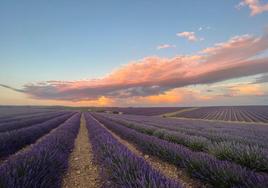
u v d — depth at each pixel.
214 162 5.04
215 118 53.00
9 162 4.58
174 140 11.14
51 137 9.17
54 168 4.96
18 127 16.77
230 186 4.10
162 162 7.44
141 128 17.22
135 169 4.38
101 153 6.62
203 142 9.09
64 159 6.14
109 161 5.30
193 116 61.19
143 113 78.88
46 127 16.03
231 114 66.81
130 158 5.09
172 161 6.93
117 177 4.30
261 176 3.77
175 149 7.16
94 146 8.51
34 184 3.71
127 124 22.11
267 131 16.84
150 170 4.09
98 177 5.55
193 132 14.30
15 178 3.67
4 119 24.23
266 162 5.46
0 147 7.90
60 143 8.27
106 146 7.13
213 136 11.81
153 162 7.51
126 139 13.98
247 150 6.16
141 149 9.83
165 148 7.61
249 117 54.31
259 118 50.94
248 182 3.73
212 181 4.59
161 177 3.67
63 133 11.41
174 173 6.05
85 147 10.54
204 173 4.85
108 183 4.81
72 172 6.06
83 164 7.02
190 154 6.16
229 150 6.61
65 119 32.09
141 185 3.42
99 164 6.48
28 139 10.95
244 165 5.89
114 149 6.45
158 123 24.94
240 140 10.10
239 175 4.09
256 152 5.98
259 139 11.09
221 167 4.54
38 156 5.03
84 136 15.33
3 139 8.60
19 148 9.68
